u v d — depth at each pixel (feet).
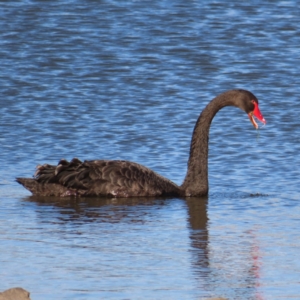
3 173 53.88
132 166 49.42
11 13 94.02
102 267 35.78
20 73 77.10
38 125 64.23
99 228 42.06
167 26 89.86
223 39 86.22
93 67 78.74
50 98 70.95
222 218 44.39
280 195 49.52
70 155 58.03
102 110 68.03
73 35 87.45
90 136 61.98
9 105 69.21
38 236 40.40
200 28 89.20
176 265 36.27
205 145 49.98
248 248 38.88
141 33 88.02
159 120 65.51
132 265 36.06
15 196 49.06
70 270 35.29
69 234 40.91
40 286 33.32
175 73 77.30
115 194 48.85
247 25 90.12
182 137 61.82
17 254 37.42
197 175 49.62
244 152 58.80
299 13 94.43
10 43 85.10
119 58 81.15
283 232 41.57
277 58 81.10
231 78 76.02
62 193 49.08
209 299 30.50
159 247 38.88
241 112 67.51
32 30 88.69
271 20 91.61
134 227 42.37
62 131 62.95
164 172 54.65
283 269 35.88
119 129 63.36
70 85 74.28
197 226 42.68
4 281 33.83
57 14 94.02
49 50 83.15
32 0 98.84
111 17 92.99
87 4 97.25
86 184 48.88
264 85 74.43
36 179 49.44
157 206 47.11
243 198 48.91
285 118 66.28
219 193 50.34
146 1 98.37
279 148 59.47
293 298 32.45
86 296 32.27
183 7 96.02
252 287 33.63
